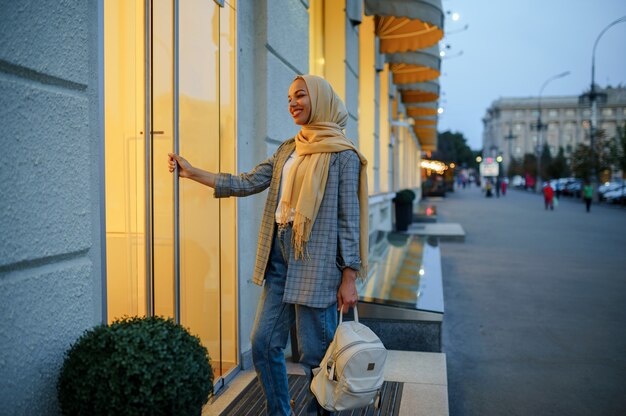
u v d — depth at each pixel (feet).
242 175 9.75
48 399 6.19
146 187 9.59
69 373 6.10
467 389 14.34
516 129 402.52
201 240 11.25
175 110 10.17
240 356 12.87
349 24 26.37
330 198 8.68
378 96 38.45
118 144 9.34
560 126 397.60
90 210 6.89
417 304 16.08
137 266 9.62
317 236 8.63
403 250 27.68
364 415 10.96
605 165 128.06
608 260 37.24
